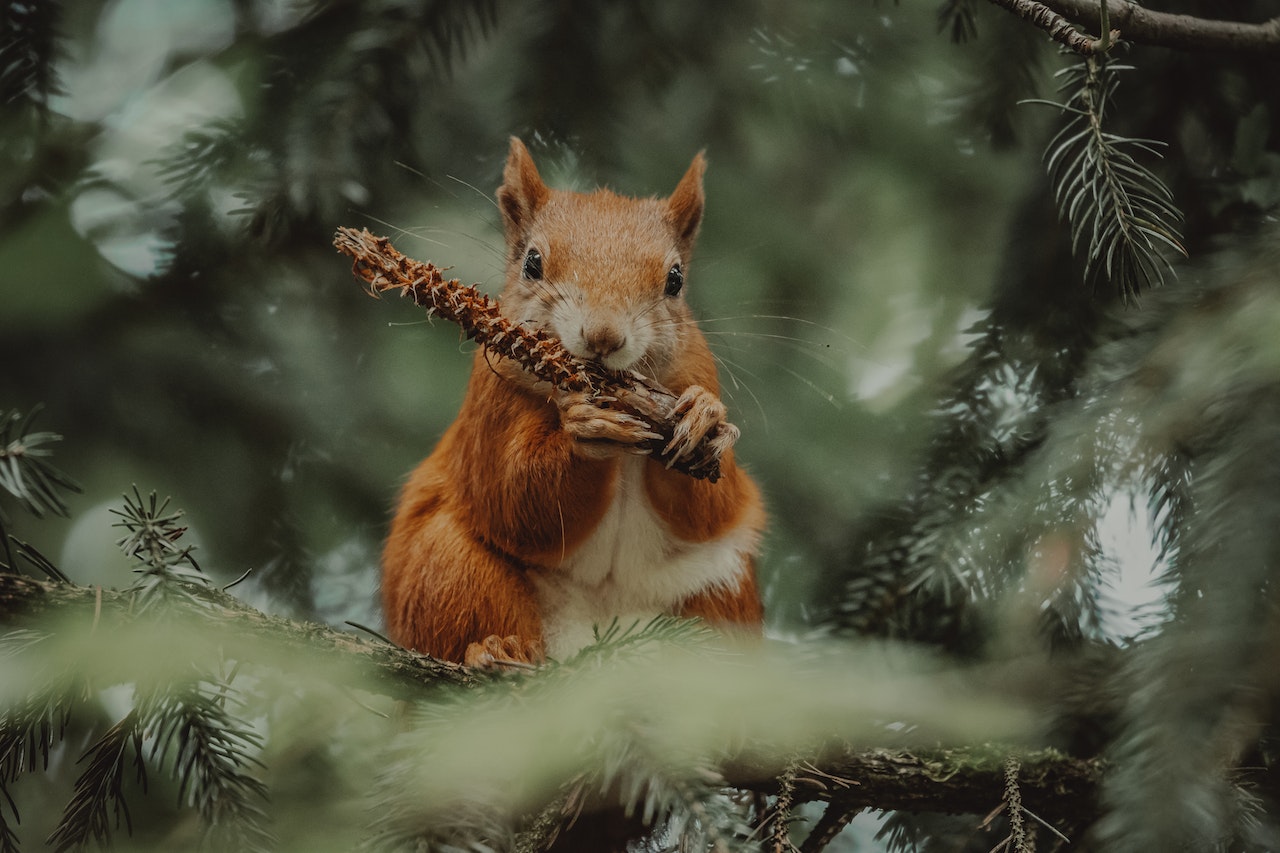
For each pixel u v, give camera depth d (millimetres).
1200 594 1593
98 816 1593
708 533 1699
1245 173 1708
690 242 1743
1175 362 1644
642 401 1658
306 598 1773
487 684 1606
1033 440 1668
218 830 1575
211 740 1579
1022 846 1605
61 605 1572
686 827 1573
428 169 1755
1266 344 1622
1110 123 1706
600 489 1688
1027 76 1731
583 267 1702
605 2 1747
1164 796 1575
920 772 1638
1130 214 1618
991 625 1660
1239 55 1678
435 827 1577
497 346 1650
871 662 1636
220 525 1779
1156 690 1585
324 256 1778
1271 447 1602
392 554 1715
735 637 1707
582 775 1606
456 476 1708
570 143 1754
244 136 1747
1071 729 1645
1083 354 1686
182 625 1579
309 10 1759
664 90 1765
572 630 1701
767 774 1628
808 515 1764
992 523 1656
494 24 1738
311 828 1635
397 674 1602
